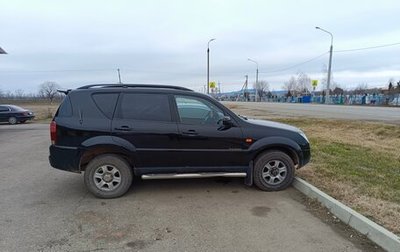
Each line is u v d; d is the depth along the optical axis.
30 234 3.80
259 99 92.56
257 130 5.44
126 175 5.14
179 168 5.25
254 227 4.04
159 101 5.25
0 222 4.14
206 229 3.97
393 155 7.79
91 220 4.23
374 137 11.15
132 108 5.18
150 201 4.96
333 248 3.51
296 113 24.73
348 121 15.80
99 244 3.58
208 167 5.33
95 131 5.01
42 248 3.47
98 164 5.05
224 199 5.07
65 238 3.71
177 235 3.81
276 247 3.53
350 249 3.49
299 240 3.69
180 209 4.64
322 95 64.31
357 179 5.73
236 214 4.45
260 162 5.44
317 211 4.57
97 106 5.13
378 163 6.93
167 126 5.16
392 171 6.27
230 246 3.55
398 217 4.08
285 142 5.45
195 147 5.23
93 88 5.23
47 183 5.93
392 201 4.65
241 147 5.36
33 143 11.34
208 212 4.52
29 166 7.38
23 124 22.27
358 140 10.32
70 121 5.02
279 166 5.51
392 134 11.48
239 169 5.43
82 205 4.78
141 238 3.73
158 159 5.17
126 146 5.04
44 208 4.65
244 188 5.64
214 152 5.29
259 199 5.07
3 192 5.39
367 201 4.63
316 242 3.64
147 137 5.10
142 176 5.19
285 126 5.81
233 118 5.42
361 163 6.93
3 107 22.88
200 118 5.34
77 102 5.13
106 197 5.09
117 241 3.65
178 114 5.26
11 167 7.28
